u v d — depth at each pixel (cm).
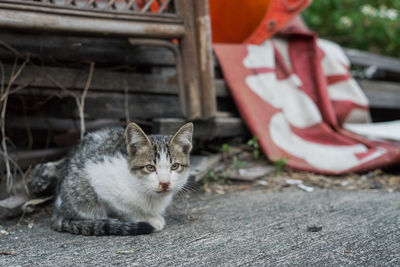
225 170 139
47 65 131
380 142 152
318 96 155
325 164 143
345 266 99
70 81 131
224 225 113
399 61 211
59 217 113
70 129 149
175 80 142
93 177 112
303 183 138
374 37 271
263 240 107
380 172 145
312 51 158
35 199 120
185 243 106
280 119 148
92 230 110
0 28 116
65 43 129
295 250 103
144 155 112
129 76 137
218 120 143
